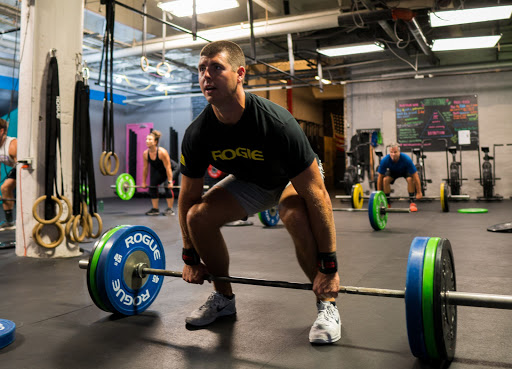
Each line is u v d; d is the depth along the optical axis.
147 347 1.35
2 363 1.25
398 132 8.34
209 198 1.46
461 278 2.14
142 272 1.64
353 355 1.27
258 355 1.28
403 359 1.24
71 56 2.99
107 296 1.54
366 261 2.62
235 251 3.05
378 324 1.53
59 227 2.88
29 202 2.93
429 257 1.09
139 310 1.68
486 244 3.09
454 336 1.21
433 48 6.29
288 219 1.33
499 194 7.75
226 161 1.41
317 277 1.30
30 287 2.14
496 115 7.77
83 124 2.92
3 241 3.63
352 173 7.29
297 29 5.38
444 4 4.82
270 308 1.74
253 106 1.25
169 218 5.45
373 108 8.50
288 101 10.46
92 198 2.97
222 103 1.21
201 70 1.21
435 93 8.10
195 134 1.34
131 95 9.84
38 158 2.91
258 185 1.48
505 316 1.57
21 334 1.48
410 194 5.56
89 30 5.79
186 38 5.82
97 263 1.53
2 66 7.54
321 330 1.37
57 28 2.93
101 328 1.53
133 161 9.83
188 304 1.82
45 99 2.92
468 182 7.92
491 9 4.55
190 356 1.28
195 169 1.42
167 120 9.92
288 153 1.25
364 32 6.09
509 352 1.27
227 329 1.51
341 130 12.94
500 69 7.29
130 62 7.06
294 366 1.20
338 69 8.49
